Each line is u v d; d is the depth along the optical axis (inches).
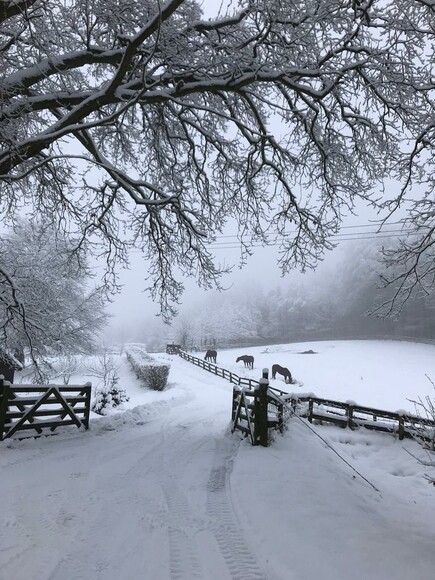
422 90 313.0
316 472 253.1
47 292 615.2
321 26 310.2
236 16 297.3
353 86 347.9
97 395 610.2
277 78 293.0
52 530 156.4
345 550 143.6
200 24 309.0
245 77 288.7
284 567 128.0
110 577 122.7
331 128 381.7
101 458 270.1
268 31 274.7
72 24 313.3
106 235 447.5
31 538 148.8
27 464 244.2
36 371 464.4
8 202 416.5
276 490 209.3
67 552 138.5
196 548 142.4
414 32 297.1
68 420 340.2
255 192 449.1
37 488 204.7
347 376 1274.6
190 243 448.1
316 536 155.3
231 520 168.9
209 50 336.2
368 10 288.4
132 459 271.3
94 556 136.0
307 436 362.0
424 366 1397.6
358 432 430.6
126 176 307.7
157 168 466.9
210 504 188.7
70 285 789.9
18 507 178.2
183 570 127.0
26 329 404.5
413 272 302.4
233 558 135.4
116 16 302.4
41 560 132.3
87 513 174.9
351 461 339.6
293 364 1519.4
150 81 314.8
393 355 1631.4
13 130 268.1
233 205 457.4
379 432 429.4
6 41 278.8
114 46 329.7
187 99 399.9
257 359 1732.3
